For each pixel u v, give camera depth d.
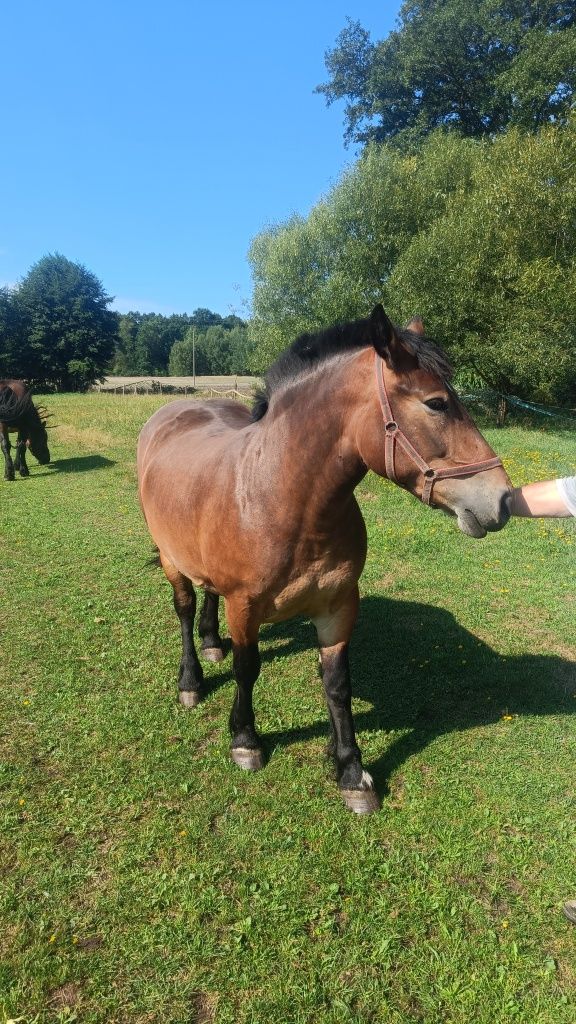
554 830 2.43
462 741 3.00
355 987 1.81
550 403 17.47
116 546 6.39
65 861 2.30
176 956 1.90
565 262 14.46
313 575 2.36
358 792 2.55
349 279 17.80
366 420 2.03
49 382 52.69
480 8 22.55
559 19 23.31
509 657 3.86
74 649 4.05
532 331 13.92
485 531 1.97
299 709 3.33
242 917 2.04
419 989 1.80
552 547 5.97
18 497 8.85
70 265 52.44
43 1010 1.76
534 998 1.79
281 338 18.80
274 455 2.29
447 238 14.93
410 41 24.64
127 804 2.60
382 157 18.23
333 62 27.11
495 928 2.01
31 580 5.37
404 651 3.94
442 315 15.28
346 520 2.32
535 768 2.80
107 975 1.85
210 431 3.34
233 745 2.85
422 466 1.96
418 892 2.12
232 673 3.73
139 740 3.06
